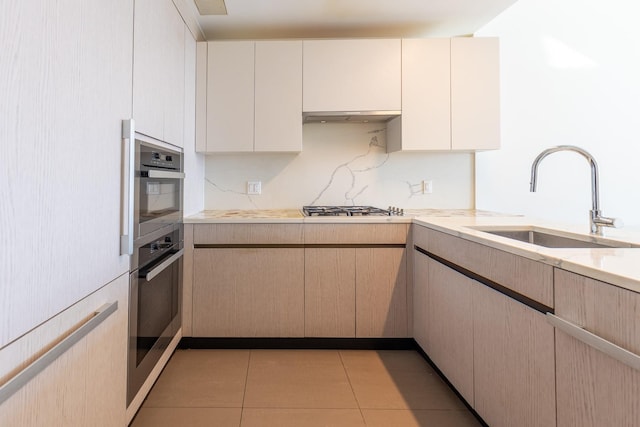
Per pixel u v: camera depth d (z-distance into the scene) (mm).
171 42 1961
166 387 1849
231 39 2803
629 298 805
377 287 2297
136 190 1496
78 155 1065
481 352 1469
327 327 2299
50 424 939
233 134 2486
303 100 2486
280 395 1789
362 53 2482
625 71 2947
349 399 1761
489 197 2918
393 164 2893
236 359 2162
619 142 2961
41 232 903
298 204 2865
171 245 2008
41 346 904
